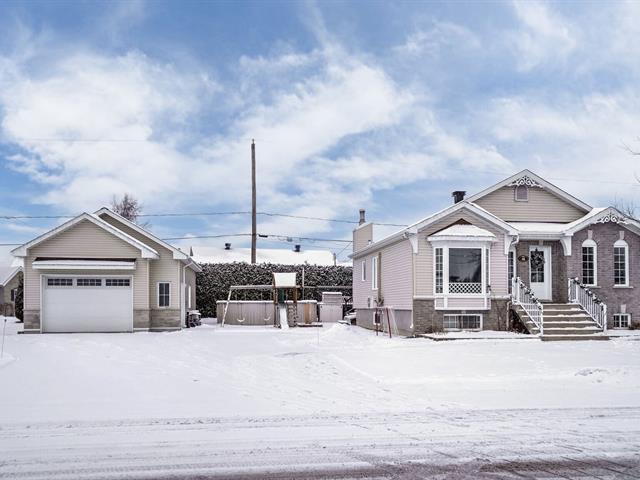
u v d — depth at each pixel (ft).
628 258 87.81
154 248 98.53
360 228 120.16
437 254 83.05
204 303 137.28
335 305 132.67
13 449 25.38
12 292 201.16
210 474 22.18
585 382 45.19
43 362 52.65
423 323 81.92
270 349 68.59
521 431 29.09
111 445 26.07
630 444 26.71
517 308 81.41
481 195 91.25
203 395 38.29
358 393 40.68
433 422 31.07
